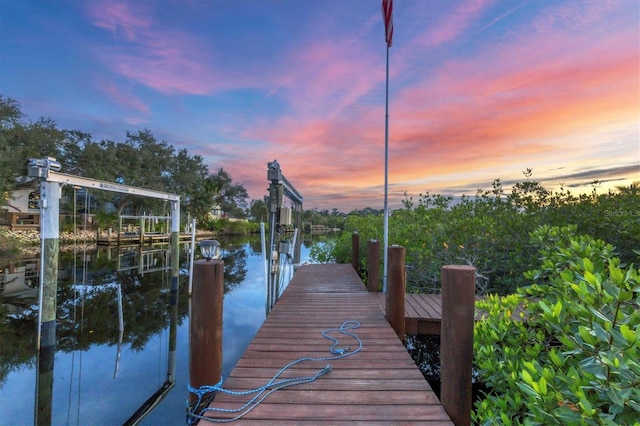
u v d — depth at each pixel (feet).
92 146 85.10
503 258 18.67
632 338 3.98
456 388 6.60
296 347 10.29
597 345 4.74
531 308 7.24
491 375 7.02
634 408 3.82
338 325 12.51
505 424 5.14
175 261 31.65
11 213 73.82
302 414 6.67
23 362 17.97
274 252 18.03
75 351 19.76
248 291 35.40
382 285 20.38
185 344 21.15
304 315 13.84
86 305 29.76
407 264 21.01
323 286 20.16
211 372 7.11
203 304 7.14
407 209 27.63
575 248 7.93
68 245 74.79
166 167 106.42
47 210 19.16
